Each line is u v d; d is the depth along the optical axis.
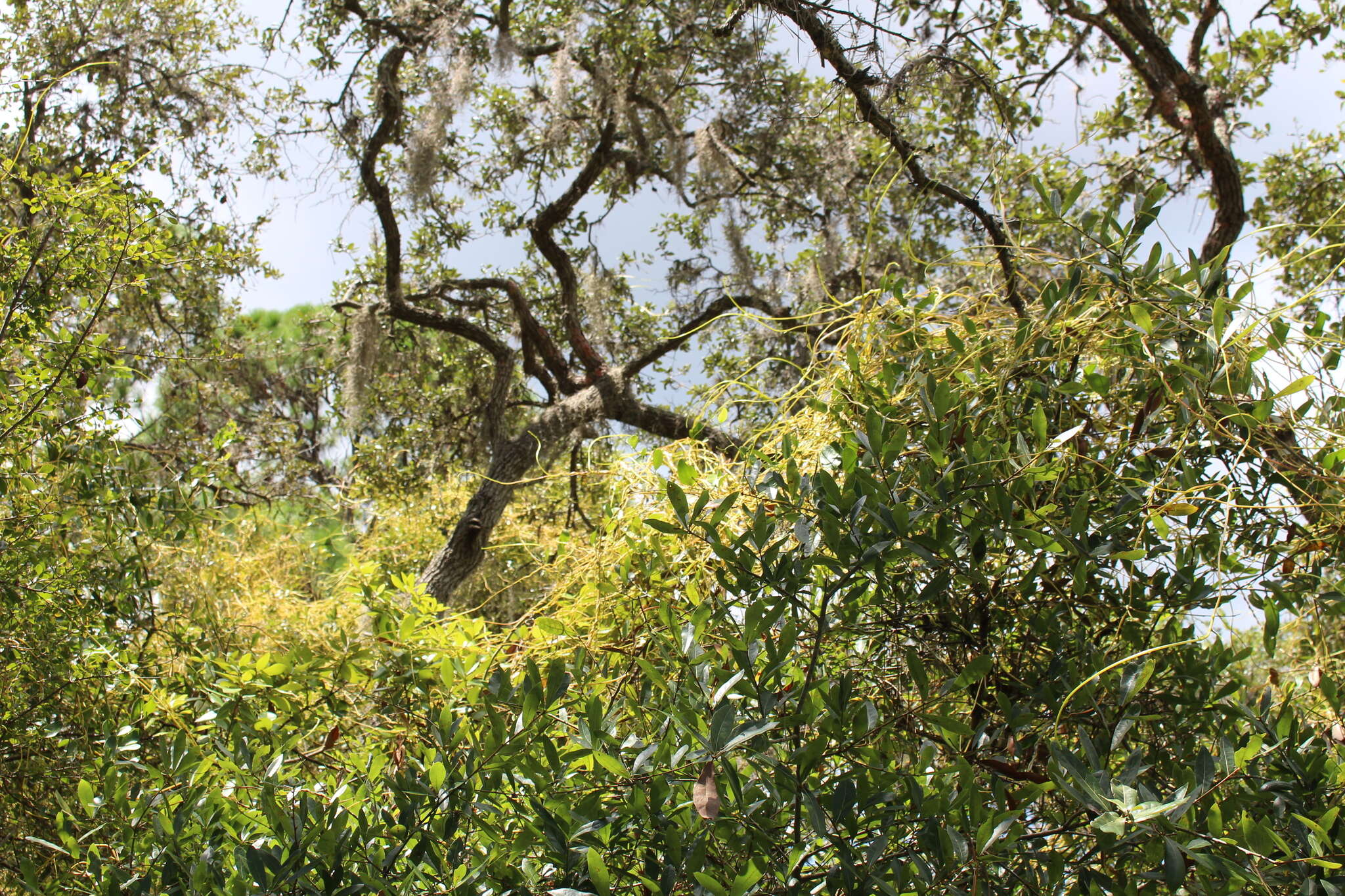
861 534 1.21
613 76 6.25
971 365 1.41
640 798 1.09
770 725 1.06
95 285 2.19
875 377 1.46
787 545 1.36
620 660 1.48
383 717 1.62
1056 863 1.06
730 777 1.04
